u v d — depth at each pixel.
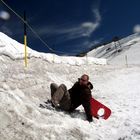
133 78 22.39
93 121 8.32
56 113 8.16
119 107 10.39
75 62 27.72
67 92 8.68
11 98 7.24
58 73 19.78
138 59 93.88
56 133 6.53
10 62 13.41
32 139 6.07
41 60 19.67
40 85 11.13
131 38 151.38
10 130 6.11
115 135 7.37
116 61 102.44
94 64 32.84
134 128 7.59
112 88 16.48
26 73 12.30
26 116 6.96
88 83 8.82
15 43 18.31
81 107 9.80
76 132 6.90
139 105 10.61
